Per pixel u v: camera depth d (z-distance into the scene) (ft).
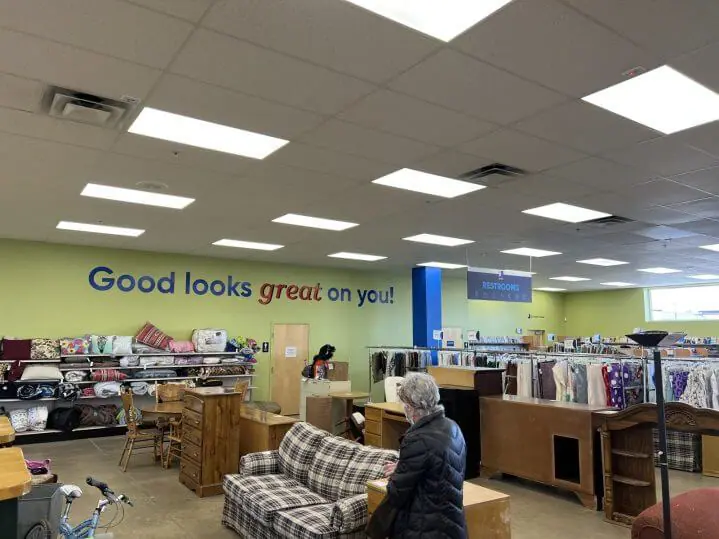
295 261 38.47
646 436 16.63
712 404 22.94
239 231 27.35
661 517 9.73
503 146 15.11
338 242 30.60
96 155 15.81
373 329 43.88
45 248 30.91
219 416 19.15
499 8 8.74
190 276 35.58
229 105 12.47
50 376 28.32
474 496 10.48
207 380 32.17
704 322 52.70
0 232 27.73
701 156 15.84
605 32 9.42
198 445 18.97
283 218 24.36
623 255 34.94
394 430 22.07
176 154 15.76
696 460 22.85
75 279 31.60
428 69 10.79
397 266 41.09
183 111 12.78
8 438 9.34
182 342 33.65
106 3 8.63
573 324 62.08
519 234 28.09
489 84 11.41
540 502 18.28
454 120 13.32
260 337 38.06
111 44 9.88
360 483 13.14
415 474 8.13
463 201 21.27
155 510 17.07
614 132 14.02
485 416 21.42
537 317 59.36
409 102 12.31
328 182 18.65
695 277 47.34
